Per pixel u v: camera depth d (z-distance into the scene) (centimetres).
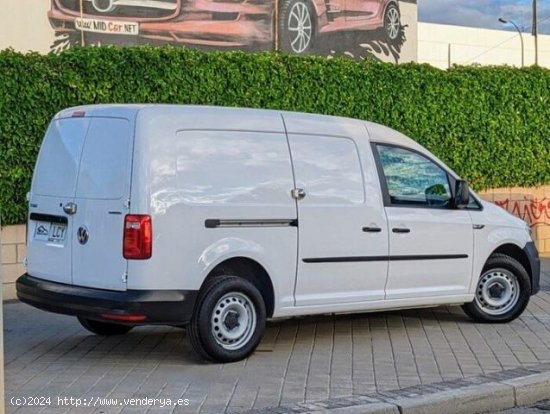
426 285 952
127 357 842
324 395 709
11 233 1148
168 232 766
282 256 839
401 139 958
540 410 728
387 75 1403
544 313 1101
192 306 780
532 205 1661
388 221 914
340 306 885
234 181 812
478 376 772
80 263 799
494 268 1020
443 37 2766
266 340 924
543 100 1625
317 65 1327
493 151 1562
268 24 1620
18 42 1357
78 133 828
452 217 972
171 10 1505
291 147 859
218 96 1238
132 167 766
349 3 1758
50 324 1006
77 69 1159
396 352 871
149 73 1191
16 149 1130
